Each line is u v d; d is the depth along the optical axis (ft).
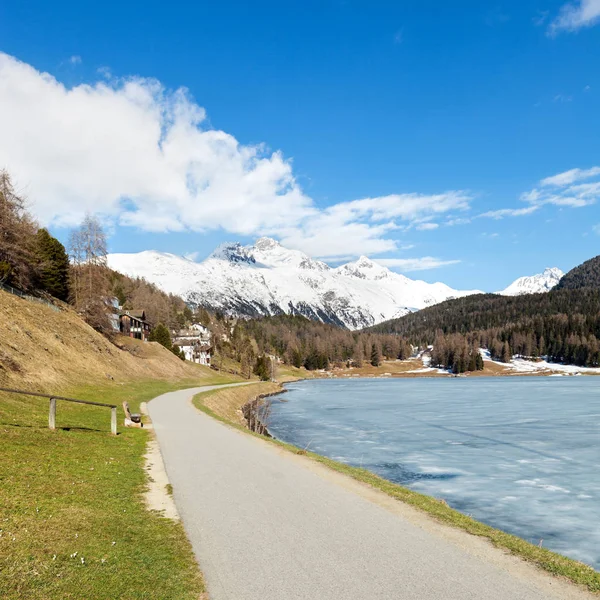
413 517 36.22
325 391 360.89
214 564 26.91
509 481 80.12
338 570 26.16
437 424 152.66
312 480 47.96
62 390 115.96
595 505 66.95
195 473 50.21
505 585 24.52
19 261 201.26
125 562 26.53
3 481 38.19
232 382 353.31
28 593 21.98
